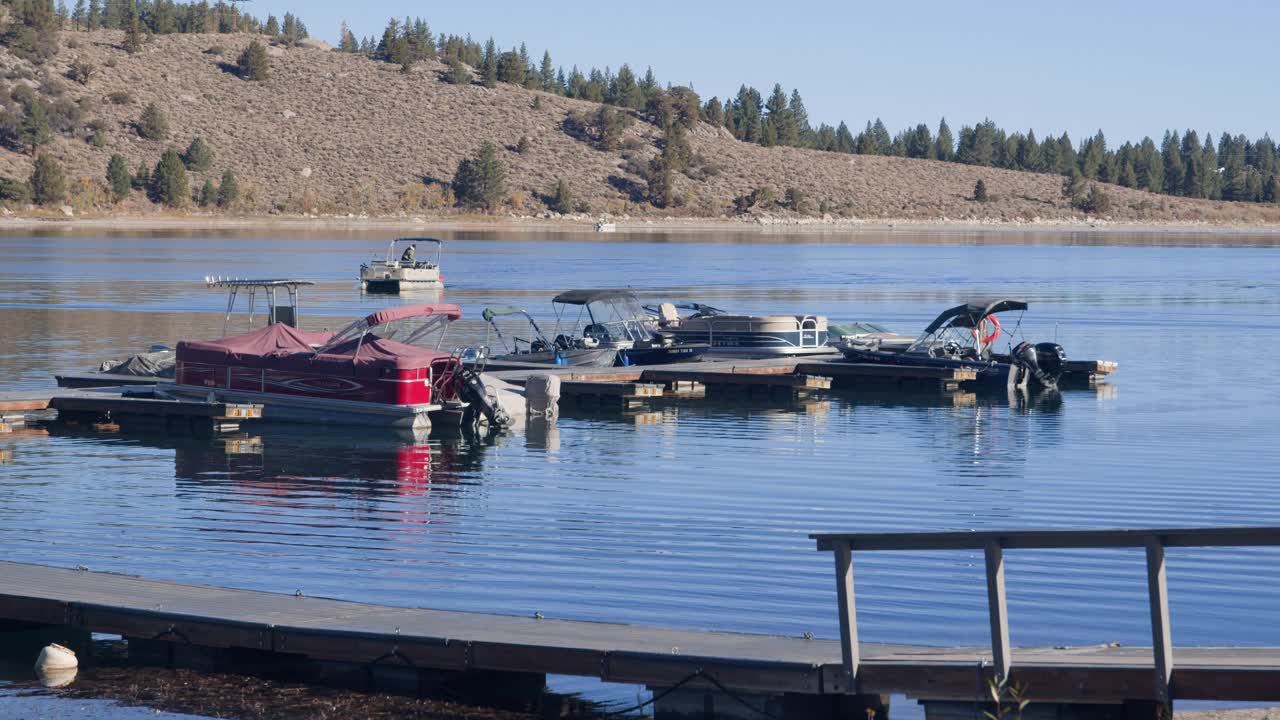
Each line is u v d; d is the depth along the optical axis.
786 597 19.55
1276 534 11.91
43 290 86.31
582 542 22.92
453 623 16.55
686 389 45.34
